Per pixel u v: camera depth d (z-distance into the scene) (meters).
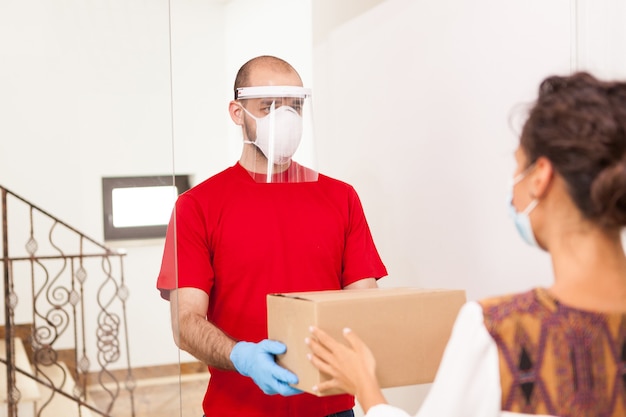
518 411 0.85
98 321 1.46
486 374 0.87
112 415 1.46
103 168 1.46
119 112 1.46
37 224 1.40
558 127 0.88
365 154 2.91
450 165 2.40
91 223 1.45
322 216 1.89
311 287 1.85
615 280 0.89
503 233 2.17
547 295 0.88
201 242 1.80
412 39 2.59
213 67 5.77
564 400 0.84
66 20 1.42
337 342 1.20
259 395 1.77
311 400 1.79
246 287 1.82
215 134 5.78
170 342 1.51
